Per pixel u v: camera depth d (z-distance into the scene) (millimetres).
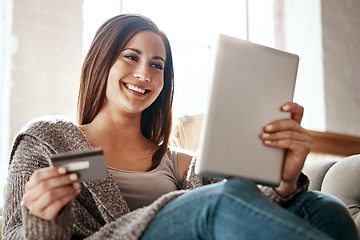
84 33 2775
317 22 3668
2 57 2453
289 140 1023
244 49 995
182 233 834
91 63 1302
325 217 969
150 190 1234
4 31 2465
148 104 1304
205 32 3486
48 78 2512
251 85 994
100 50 1286
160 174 1289
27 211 882
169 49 1416
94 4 2852
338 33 3740
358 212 1240
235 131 971
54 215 877
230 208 784
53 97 2514
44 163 1139
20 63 2445
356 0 3945
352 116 3678
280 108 1033
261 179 999
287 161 1061
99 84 1279
